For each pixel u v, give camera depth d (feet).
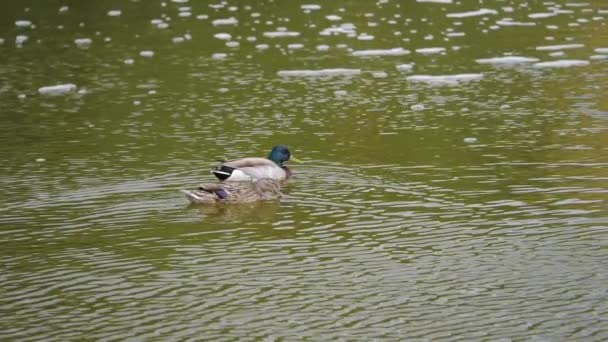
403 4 102.89
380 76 72.95
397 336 31.58
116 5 106.42
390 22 93.71
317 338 31.53
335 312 33.58
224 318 33.30
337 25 92.79
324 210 44.68
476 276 36.47
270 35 88.84
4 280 37.14
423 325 32.35
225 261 38.60
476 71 73.51
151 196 47.32
